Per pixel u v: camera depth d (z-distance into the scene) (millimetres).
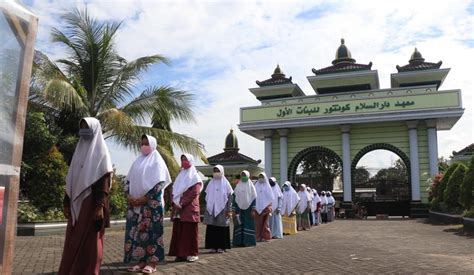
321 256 9156
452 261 8258
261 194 13070
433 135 26766
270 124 29453
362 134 28594
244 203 11406
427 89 26906
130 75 16531
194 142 17609
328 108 28516
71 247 5285
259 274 6918
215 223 9797
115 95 16578
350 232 16109
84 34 15820
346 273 7008
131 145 16406
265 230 12969
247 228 11391
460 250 10062
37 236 12609
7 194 3439
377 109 27469
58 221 13453
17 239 11656
